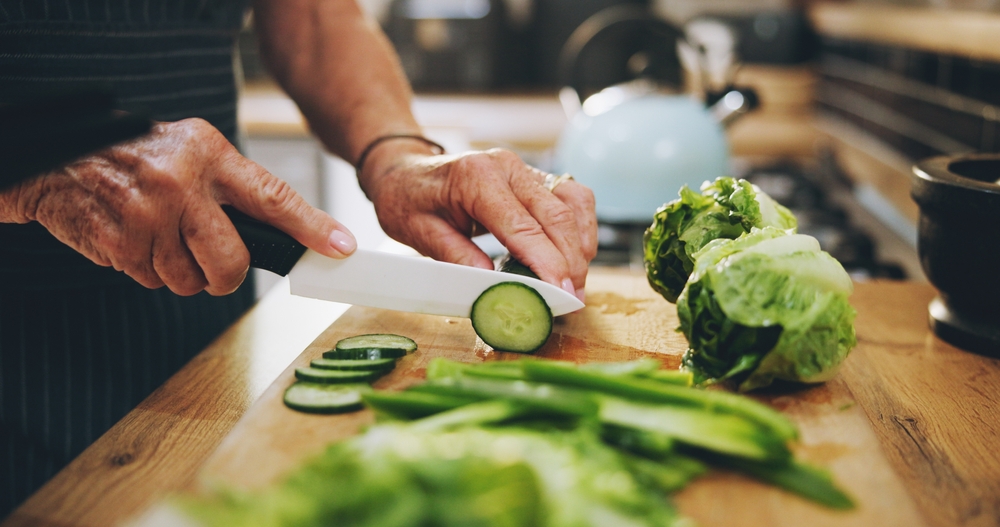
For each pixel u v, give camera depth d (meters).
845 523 0.44
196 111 0.72
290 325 0.67
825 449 0.49
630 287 0.70
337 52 0.75
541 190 0.62
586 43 1.00
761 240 0.53
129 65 0.66
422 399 0.48
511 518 0.39
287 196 0.56
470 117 1.50
